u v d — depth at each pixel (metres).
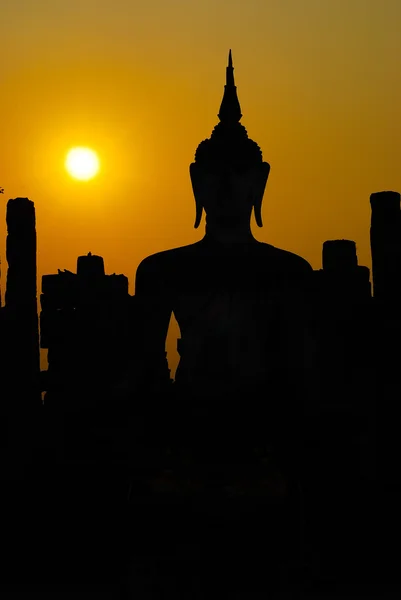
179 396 25.95
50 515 33.12
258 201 26.44
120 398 26.08
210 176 26.22
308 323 25.88
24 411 37.41
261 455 25.52
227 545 24.72
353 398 26.91
